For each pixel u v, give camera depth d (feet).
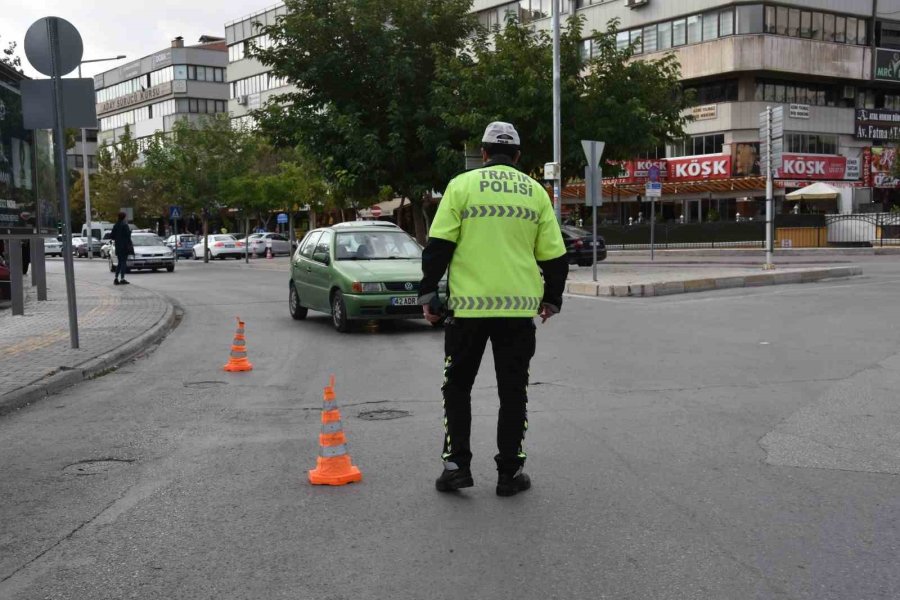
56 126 33.22
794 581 11.55
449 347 15.60
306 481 16.58
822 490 15.39
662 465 17.13
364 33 82.43
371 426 21.08
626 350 32.37
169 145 165.27
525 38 83.41
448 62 82.69
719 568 12.01
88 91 33.42
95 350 33.58
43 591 11.71
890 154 151.23
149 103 287.07
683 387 25.14
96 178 233.76
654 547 12.84
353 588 11.56
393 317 40.06
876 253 102.83
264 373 29.89
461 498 15.33
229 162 146.41
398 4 83.87
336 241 43.37
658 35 147.95
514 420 15.40
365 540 13.33
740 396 23.71
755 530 13.47
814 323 38.78
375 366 30.58
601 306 48.26
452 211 15.19
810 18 142.20
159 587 11.76
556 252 15.75
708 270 73.15
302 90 90.07
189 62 271.69
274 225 221.25
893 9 151.64
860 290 54.08
